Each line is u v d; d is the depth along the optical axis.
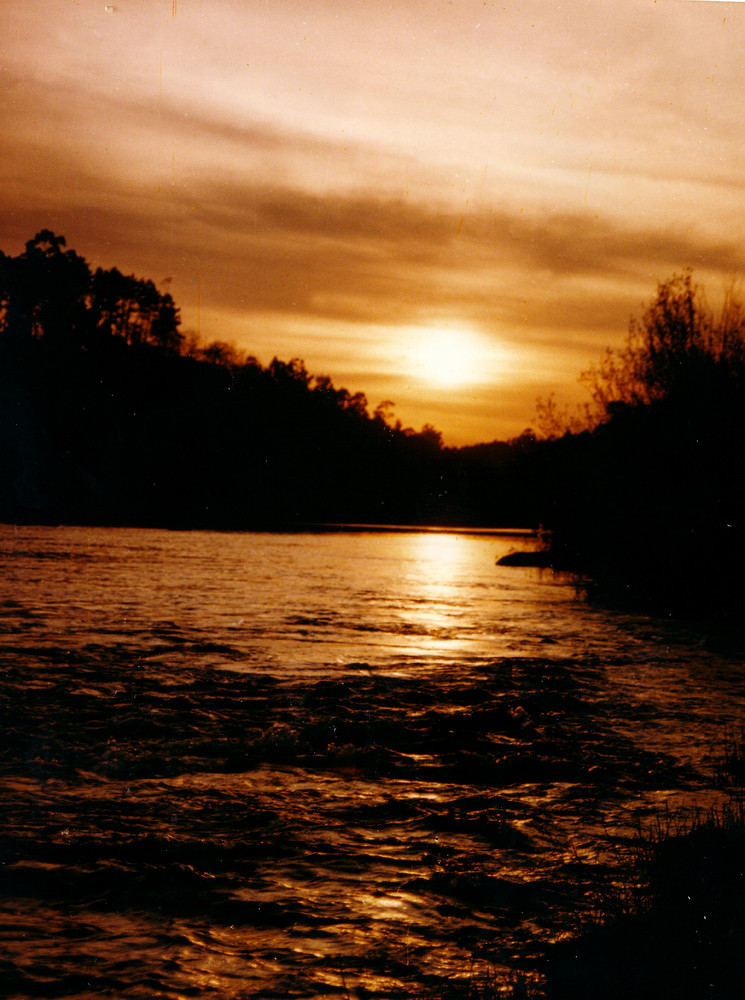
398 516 65.44
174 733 8.00
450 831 5.93
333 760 7.49
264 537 44.94
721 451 20.66
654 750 7.98
